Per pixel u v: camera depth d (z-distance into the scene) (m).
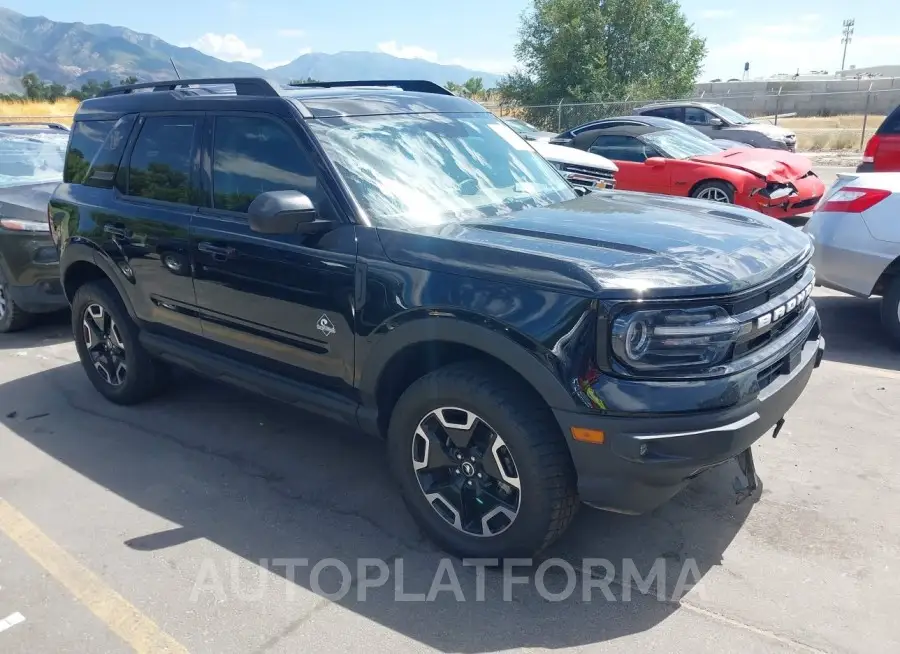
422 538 3.44
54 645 2.79
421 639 2.77
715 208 3.82
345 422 3.58
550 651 2.69
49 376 5.73
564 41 30.98
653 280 2.67
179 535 3.51
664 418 2.64
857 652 2.63
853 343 5.82
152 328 4.56
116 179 4.63
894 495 3.63
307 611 2.94
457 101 4.42
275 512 3.70
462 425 3.08
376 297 3.19
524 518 2.95
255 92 3.91
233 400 5.14
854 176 5.70
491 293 2.87
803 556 3.19
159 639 2.81
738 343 2.79
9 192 6.73
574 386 2.69
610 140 11.39
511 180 4.00
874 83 41.56
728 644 2.69
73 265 4.97
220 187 3.97
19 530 3.58
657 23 31.27
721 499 3.65
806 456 4.04
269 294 3.65
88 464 4.25
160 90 4.55
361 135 3.70
